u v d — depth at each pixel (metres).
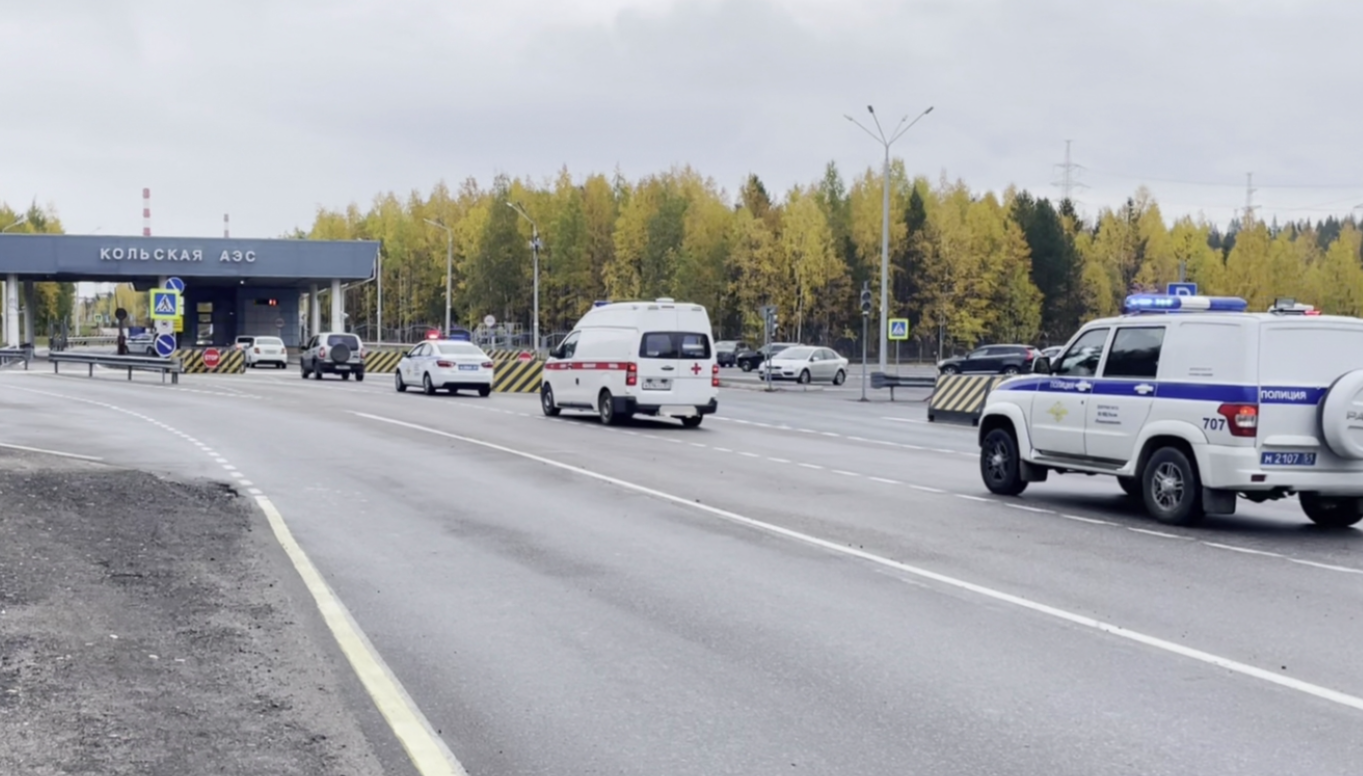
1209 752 5.91
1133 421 14.04
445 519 13.58
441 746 5.89
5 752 5.43
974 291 101.25
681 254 101.56
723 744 6.00
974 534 12.74
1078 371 15.05
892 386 41.09
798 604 9.26
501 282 107.94
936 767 5.67
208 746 5.67
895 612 9.00
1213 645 8.07
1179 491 13.53
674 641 8.10
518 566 10.80
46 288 138.88
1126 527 13.42
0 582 9.01
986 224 106.44
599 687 7.00
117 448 21.36
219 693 6.58
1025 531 13.00
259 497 15.28
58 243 69.25
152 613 8.44
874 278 101.44
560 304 110.56
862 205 113.12
